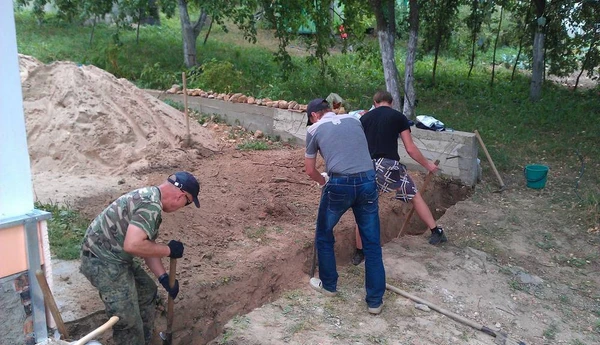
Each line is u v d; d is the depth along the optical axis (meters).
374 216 4.55
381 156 5.52
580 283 5.49
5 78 3.02
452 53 17.84
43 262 3.31
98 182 6.30
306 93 12.62
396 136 5.56
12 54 3.03
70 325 3.75
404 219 6.67
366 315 4.57
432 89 13.88
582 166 8.17
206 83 11.26
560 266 5.78
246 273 4.79
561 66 13.88
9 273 3.17
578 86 15.05
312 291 4.91
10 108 3.06
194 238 5.23
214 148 7.98
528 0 13.59
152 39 16.36
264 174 7.08
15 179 3.15
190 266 4.74
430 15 14.12
